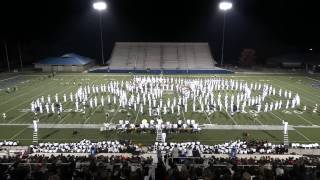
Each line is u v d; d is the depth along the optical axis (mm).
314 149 28734
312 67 82250
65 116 39531
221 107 42812
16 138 32188
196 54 84688
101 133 33625
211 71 75312
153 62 81375
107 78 67188
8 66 77688
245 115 40125
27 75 71875
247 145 28641
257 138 32375
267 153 26719
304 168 14992
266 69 81312
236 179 13672
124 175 14305
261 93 52625
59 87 57344
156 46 87625
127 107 43312
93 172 14875
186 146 27859
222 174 14586
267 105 42406
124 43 88375
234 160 20344
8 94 51812
